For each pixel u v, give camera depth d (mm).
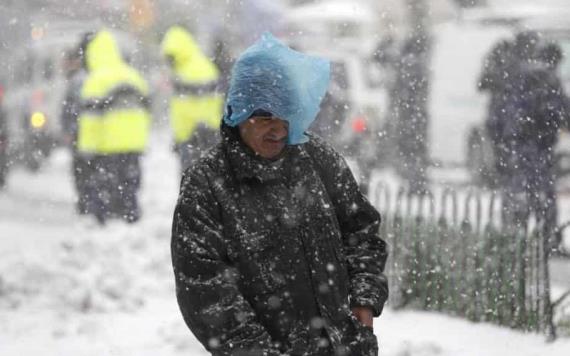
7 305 20625
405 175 37000
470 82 37438
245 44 38500
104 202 30125
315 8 63562
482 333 17922
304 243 9703
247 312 9312
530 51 27469
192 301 9461
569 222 20359
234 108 9547
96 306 20422
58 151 50344
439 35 38938
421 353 16719
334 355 9594
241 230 9578
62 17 56719
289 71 9477
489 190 35531
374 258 10211
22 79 44438
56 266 22188
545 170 26641
